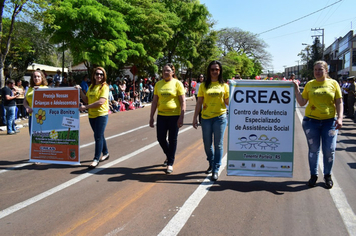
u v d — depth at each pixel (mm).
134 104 19141
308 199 4082
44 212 3734
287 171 4676
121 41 17141
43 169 5574
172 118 5219
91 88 5703
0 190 4492
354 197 4148
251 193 4305
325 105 4410
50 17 12508
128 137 8836
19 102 12586
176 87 5219
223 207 3824
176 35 26484
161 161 6082
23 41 14070
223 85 4812
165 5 26656
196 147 7379
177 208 3803
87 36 16422
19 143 8164
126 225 3387
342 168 5605
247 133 4750
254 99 4711
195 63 32875
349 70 47062
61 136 5707
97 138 5684
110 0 19031
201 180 4883
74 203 3996
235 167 4793
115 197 4184
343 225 3365
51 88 5750
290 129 4660
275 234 3172
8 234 3207
